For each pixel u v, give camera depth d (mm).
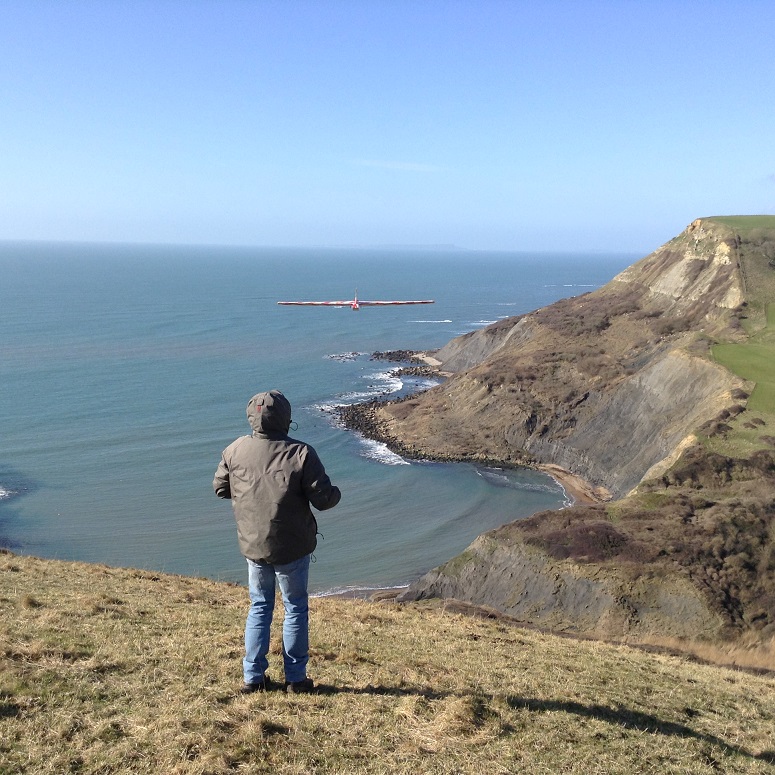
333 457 64125
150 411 76812
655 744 7719
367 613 14195
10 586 12789
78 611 10852
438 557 44656
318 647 9781
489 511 52875
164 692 7262
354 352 117188
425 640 11844
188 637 9742
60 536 45875
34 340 121000
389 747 6590
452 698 7887
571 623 32188
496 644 12602
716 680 12562
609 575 33406
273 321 155000
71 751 5844
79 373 94812
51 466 59062
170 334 132125
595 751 7215
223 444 65812
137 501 52094
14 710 6484
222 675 7895
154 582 16312
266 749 6219
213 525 48094
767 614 30781
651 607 31531
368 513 51938
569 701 8625
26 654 7961
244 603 14406
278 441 6695
